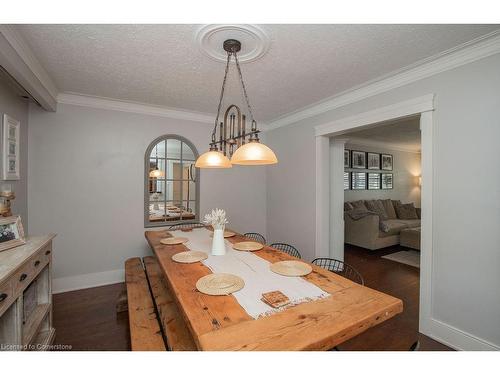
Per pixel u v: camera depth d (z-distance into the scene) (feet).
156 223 11.09
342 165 12.43
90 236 9.84
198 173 12.08
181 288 4.30
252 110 11.16
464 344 5.94
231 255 6.25
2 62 5.35
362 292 4.16
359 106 8.70
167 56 6.39
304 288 4.30
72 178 9.48
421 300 6.79
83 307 8.15
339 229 12.32
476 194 5.78
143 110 10.67
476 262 5.78
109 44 5.83
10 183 7.48
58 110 9.20
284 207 12.59
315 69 7.09
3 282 3.84
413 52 6.13
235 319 3.33
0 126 6.84
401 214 18.99
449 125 6.25
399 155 22.17
